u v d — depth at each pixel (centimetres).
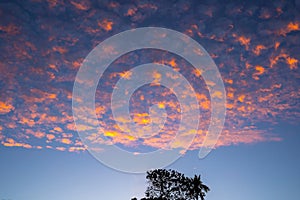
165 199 13700
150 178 13888
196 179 13900
